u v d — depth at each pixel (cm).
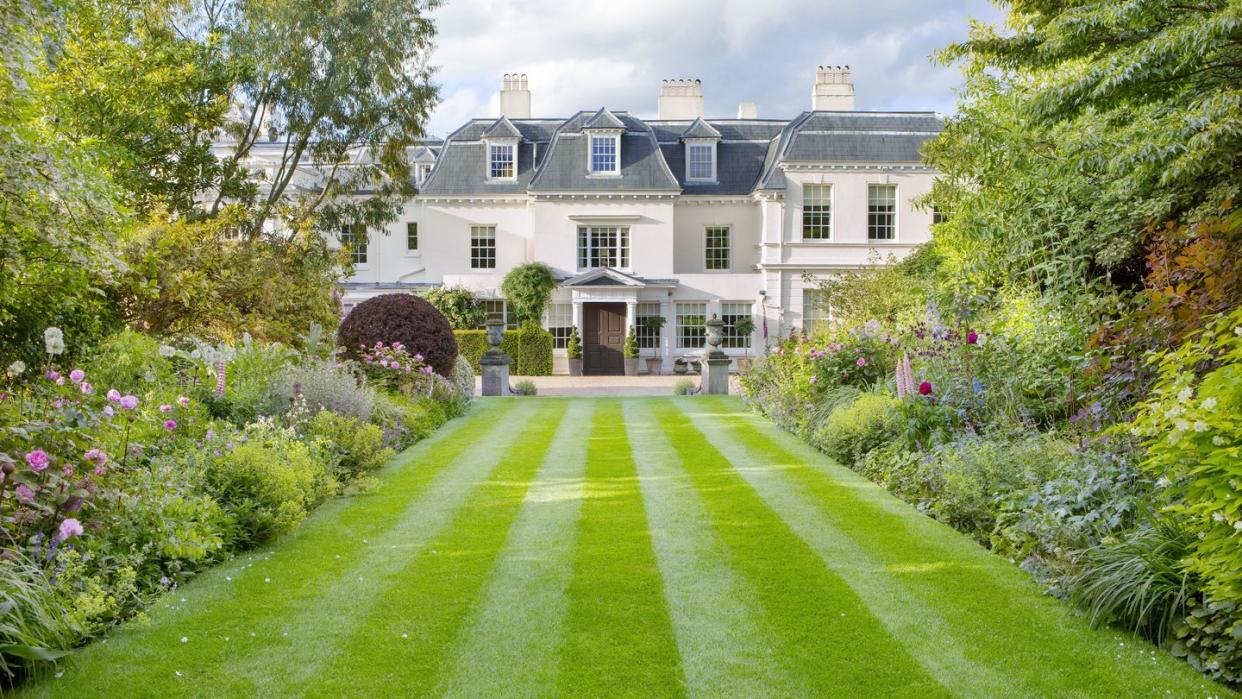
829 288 2228
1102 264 827
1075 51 738
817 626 373
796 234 2627
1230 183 670
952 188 1238
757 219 2780
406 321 1241
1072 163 755
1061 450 540
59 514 369
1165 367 405
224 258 1131
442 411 1117
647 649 351
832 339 1032
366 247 2744
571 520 561
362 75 1817
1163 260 582
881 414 765
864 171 2616
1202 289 534
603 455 827
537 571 452
